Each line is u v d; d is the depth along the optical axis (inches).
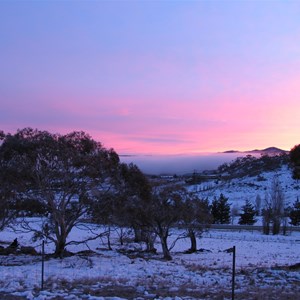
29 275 776.9
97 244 1905.8
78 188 1222.3
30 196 1193.4
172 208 1444.4
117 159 1331.2
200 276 846.5
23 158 1153.4
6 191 1136.8
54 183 1199.6
